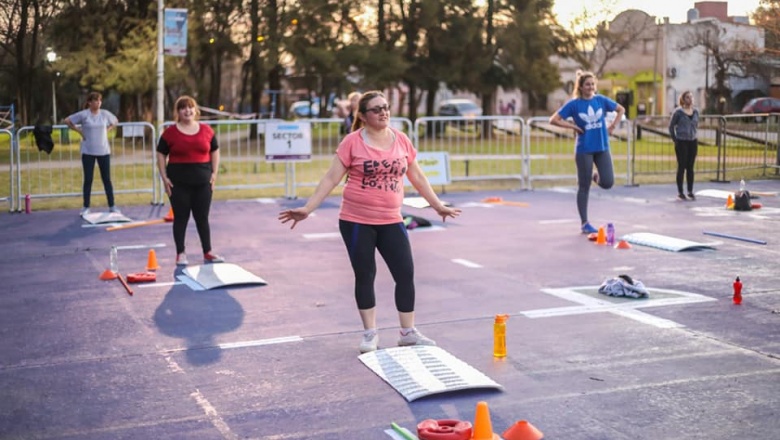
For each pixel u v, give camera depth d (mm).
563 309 7594
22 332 7055
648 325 7012
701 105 57156
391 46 38938
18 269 9891
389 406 5164
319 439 4660
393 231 6277
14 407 5270
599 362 6004
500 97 65062
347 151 6148
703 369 5824
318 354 6309
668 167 22453
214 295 8375
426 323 7176
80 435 4789
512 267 9641
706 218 13547
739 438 4605
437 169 17578
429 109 42688
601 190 18141
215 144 10086
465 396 5320
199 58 37531
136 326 7211
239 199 17047
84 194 14312
